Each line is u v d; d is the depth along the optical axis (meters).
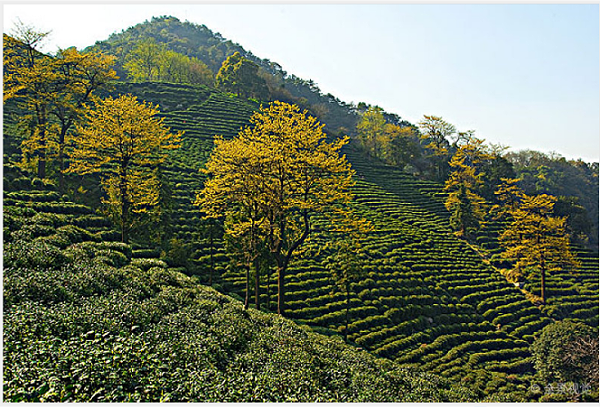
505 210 75.12
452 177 85.94
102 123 36.75
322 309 36.53
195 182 57.09
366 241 55.31
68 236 23.97
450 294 47.69
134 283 18.69
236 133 80.38
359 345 32.06
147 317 14.84
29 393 8.30
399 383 17.39
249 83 109.44
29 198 33.78
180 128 77.38
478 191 86.38
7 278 13.73
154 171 41.34
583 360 28.20
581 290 55.50
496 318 43.78
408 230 63.28
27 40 40.81
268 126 32.72
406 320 38.94
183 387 10.10
